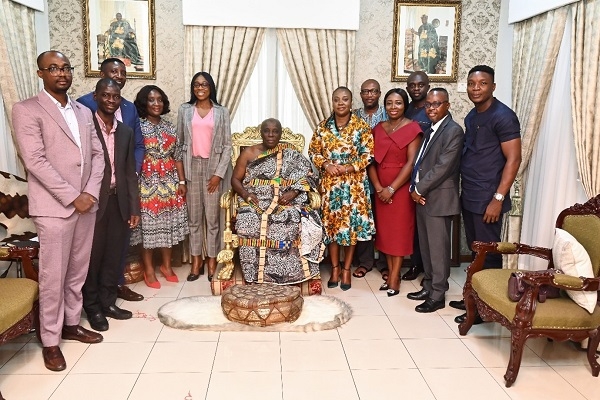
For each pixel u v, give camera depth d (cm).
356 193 380
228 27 426
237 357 279
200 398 239
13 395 239
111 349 287
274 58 443
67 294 289
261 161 390
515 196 394
